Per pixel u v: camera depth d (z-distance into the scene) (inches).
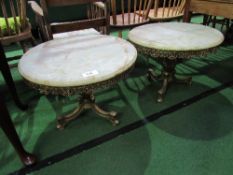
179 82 73.9
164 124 56.9
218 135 52.7
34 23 115.4
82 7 135.5
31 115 61.8
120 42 51.2
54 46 49.8
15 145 42.4
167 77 71.1
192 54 50.8
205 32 59.3
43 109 64.4
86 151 49.2
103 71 37.9
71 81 35.7
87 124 57.7
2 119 38.1
